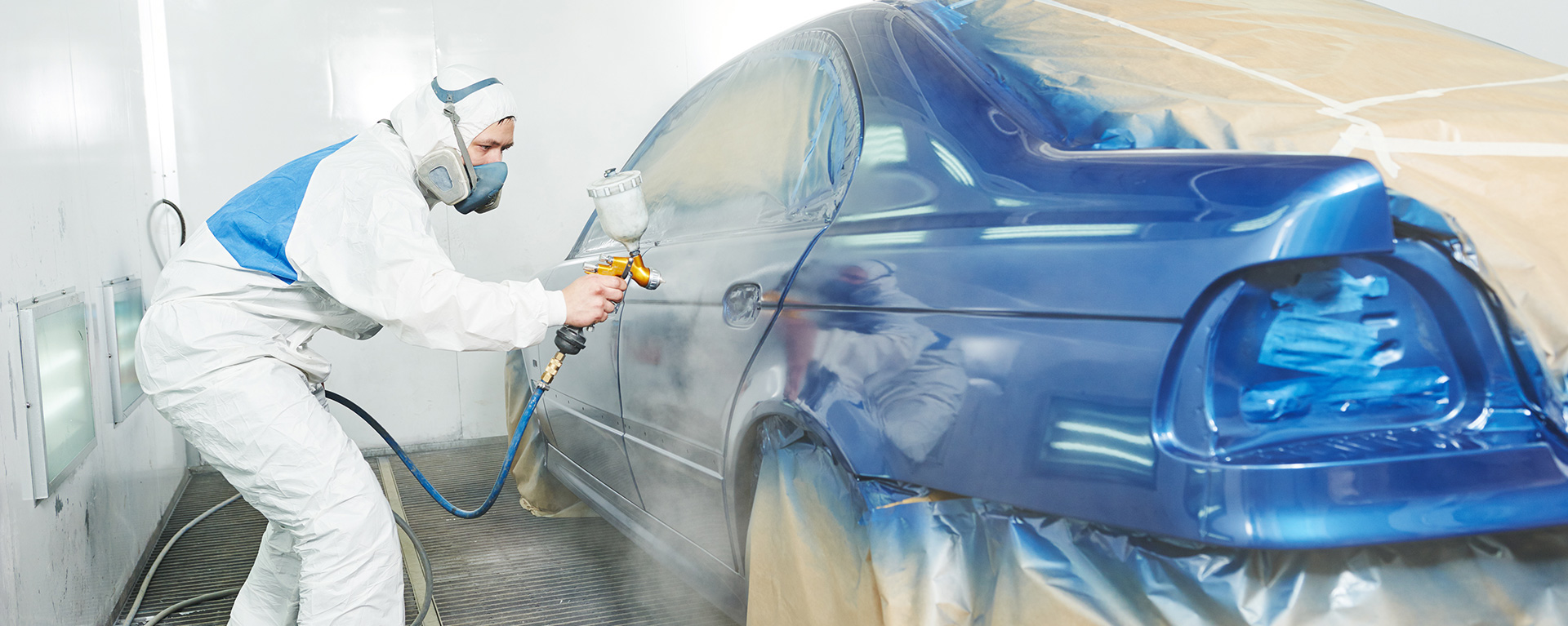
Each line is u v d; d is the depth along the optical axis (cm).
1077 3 152
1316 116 104
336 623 150
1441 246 79
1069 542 90
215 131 362
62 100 201
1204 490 77
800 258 127
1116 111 112
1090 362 85
